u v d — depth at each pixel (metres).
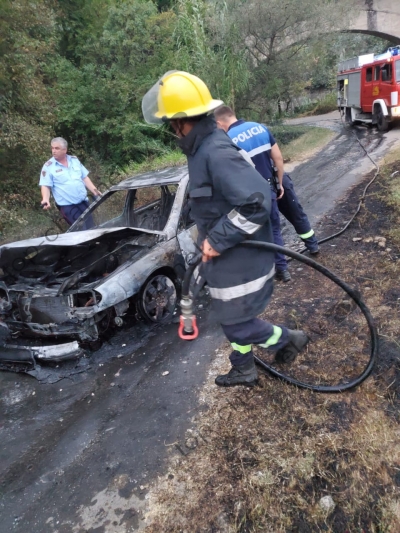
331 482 2.25
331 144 12.44
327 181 7.98
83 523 2.26
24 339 4.04
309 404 2.70
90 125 14.74
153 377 3.33
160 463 2.51
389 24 19.97
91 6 16.77
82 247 4.20
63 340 3.91
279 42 13.27
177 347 3.68
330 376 2.90
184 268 4.39
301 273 4.40
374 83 13.46
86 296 3.76
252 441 2.51
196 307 4.31
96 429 2.92
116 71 14.48
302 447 2.42
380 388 2.76
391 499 2.20
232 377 2.73
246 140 3.61
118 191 5.09
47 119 9.49
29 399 3.39
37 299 3.76
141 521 2.21
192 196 2.09
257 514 2.13
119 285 3.72
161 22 14.91
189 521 2.16
